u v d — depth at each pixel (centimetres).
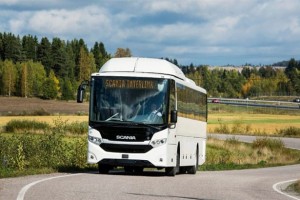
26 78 19550
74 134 5994
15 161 2427
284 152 6531
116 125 2200
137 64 2330
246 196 1630
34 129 6412
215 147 6175
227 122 11719
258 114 16400
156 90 2241
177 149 2428
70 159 2786
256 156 5775
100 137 2211
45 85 19612
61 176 2019
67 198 1338
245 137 8762
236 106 19688
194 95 2805
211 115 15238
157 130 2208
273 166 4534
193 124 2791
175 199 1441
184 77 2636
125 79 2247
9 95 19562
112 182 1823
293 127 9806
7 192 1425
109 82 2248
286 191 1934
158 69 2327
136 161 2198
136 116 2212
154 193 1555
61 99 19700
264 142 6644
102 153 2206
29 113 11531
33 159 2633
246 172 3269
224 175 2756
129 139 2200
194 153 2842
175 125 2328
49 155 2703
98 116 2223
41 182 1712
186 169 2873
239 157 5147
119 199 1364
